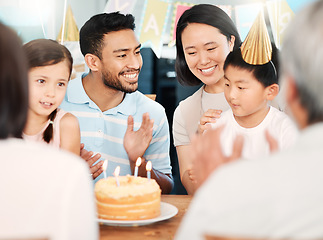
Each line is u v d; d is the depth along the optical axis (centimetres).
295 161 76
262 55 178
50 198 82
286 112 201
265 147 184
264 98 183
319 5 77
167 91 426
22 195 81
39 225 81
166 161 228
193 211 80
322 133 78
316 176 74
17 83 87
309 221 72
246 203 75
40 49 169
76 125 187
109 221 138
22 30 238
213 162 96
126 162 218
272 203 74
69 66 177
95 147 215
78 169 85
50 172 83
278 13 220
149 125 194
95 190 146
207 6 206
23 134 178
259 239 74
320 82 76
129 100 223
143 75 418
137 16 304
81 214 85
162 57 416
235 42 211
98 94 216
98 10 324
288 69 80
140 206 141
